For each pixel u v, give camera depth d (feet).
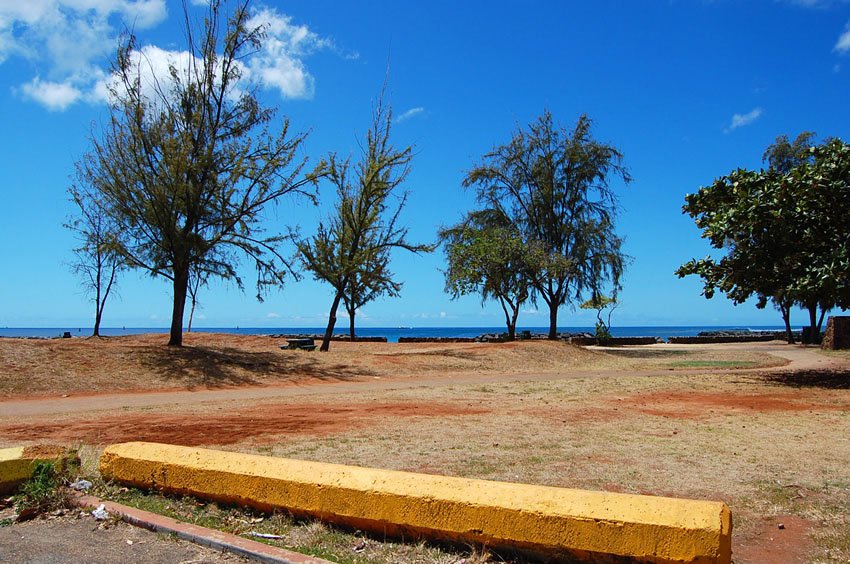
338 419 35.99
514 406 42.37
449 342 148.97
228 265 76.33
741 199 56.80
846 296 53.06
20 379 54.54
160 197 70.44
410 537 14.99
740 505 18.48
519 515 13.65
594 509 13.12
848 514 17.61
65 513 17.70
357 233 88.58
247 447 27.12
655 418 36.17
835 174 52.95
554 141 124.67
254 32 76.07
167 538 15.80
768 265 58.49
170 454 19.21
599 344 152.87
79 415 39.68
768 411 39.04
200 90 73.67
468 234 121.29
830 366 74.13
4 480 18.71
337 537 15.28
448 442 28.04
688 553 11.96
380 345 122.31
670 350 123.34
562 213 124.98
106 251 72.64
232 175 73.72
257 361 71.20
